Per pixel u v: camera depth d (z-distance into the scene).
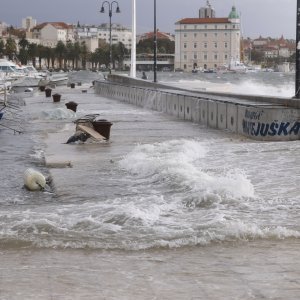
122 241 14.91
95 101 100.44
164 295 10.73
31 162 33.62
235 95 57.19
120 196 22.53
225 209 18.88
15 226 16.50
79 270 12.45
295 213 18.05
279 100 45.31
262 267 12.45
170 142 38.03
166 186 23.78
